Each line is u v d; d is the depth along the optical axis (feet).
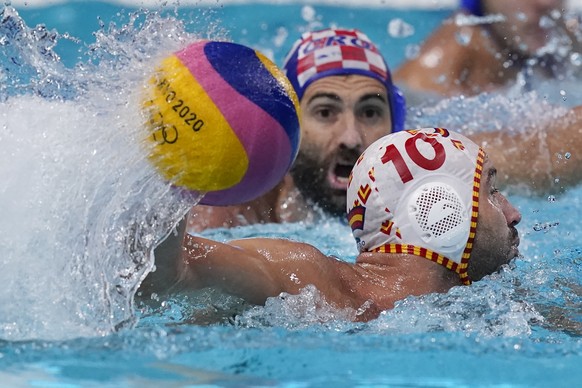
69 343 22.41
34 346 22.22
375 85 41.04
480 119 48.08
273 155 21.48
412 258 26.94
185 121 20.63
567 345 24.03
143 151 20.92
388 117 41.81
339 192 40.83
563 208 42.19
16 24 25.39
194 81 20.93
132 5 74.33
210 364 21.61
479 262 27.45
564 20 63.05
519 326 25.41
